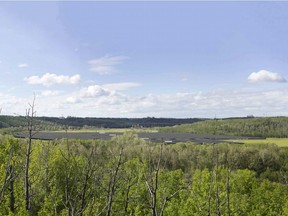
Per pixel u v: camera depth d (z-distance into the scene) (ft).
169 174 159.02
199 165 177.06
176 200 152.66
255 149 277.44
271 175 229.66
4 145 121.60
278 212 175.11
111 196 40.96
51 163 68.18
